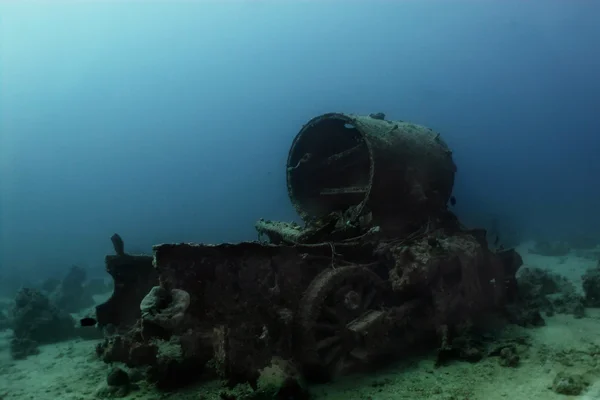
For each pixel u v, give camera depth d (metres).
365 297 6.69
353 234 7.21
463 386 5.37
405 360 6.54
